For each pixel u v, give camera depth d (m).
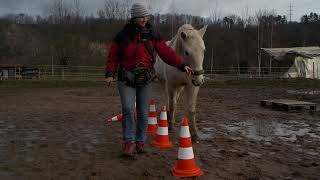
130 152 5.34
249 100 16.20
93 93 20.86
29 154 5.79
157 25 49.53
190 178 4.57
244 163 5.30
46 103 14.70
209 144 6.57
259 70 35.97
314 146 6.61
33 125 8.80
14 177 4.61
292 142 6.96
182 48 6.16
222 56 51.19
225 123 9.27
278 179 4.61
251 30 61.59
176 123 8.78
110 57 5.38
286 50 36.75
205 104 14.28
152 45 5.41
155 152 5.84
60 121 9.45
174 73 6.57
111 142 6.69
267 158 5.64
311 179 4.65
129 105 5.28
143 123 5.59
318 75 33.31
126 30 5.30
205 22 60.66
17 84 28.95
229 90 23.33
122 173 4.73
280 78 30.91
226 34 58.72
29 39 55.81
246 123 9.34
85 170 4.88
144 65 5.31
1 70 37.62
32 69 36.81
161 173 4.75
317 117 10.66
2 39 54.31
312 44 59.69
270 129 8.46
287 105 11.98
